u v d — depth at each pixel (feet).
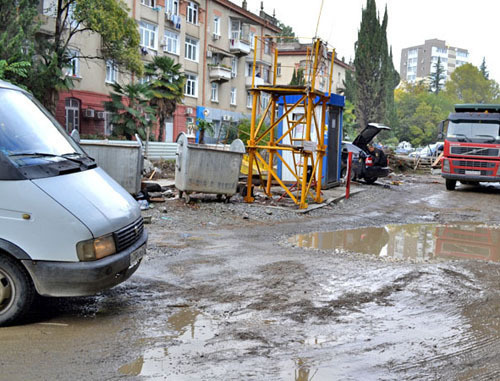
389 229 34.55
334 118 58.23
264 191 47.11
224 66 148.87
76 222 14.03
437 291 18.51
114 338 13.38
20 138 15.44
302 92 40.37
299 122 43.88
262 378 11.15
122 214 15.78
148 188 40.47
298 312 15.87
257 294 17.65
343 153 69.62
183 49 135.44
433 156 120.78
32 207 13.88
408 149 215.92
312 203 44.39
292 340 13.51
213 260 22.67
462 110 65.36
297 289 18.39
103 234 14.48
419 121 280.72
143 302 16.55
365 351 12.89
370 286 19.02
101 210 14.99
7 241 13.73
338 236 30.94
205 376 11.18
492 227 36.83
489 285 19.58
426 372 11.72
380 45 201.36
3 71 60.39
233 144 40.88
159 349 12.69
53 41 90.68
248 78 169.17
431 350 13.05
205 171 38.32
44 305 16.01
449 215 42.98
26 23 67.36
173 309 15.93
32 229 13.82
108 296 17.07
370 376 11.43
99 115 106.01
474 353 12.93
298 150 40.93
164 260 22.27
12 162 14.30
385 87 203.62
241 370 11.53
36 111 17.37
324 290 18.34
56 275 13.84
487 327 14.92
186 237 28.04
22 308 13.99
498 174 61.77
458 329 14.69
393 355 12.67
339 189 58.08
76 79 99.86
